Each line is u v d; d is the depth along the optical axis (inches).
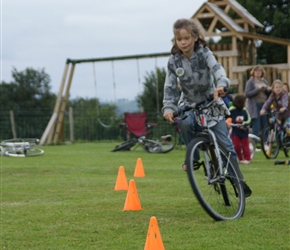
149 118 1109.1
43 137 1103.6
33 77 1654.8
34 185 466.3
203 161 305.7
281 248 250.8
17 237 284.0
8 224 313.1
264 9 1230.3
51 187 452.8
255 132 779.4
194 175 294.0
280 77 965.2
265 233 275.1
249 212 324.8
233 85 968.9
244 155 618.5
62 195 410.3
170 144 836.0
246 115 615.2
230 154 315.9
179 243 262.1
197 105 317.1
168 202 364.8
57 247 263.9
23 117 1259.8
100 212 338.3
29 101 1649.9
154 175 523.5
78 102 1514.5
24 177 524.7
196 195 293.0
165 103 323.0
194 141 299.3
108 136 1197.7
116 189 434.0
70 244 268.1
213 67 308.8
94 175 536.1
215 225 293.1
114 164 644.1
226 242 261.6
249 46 1040.2
